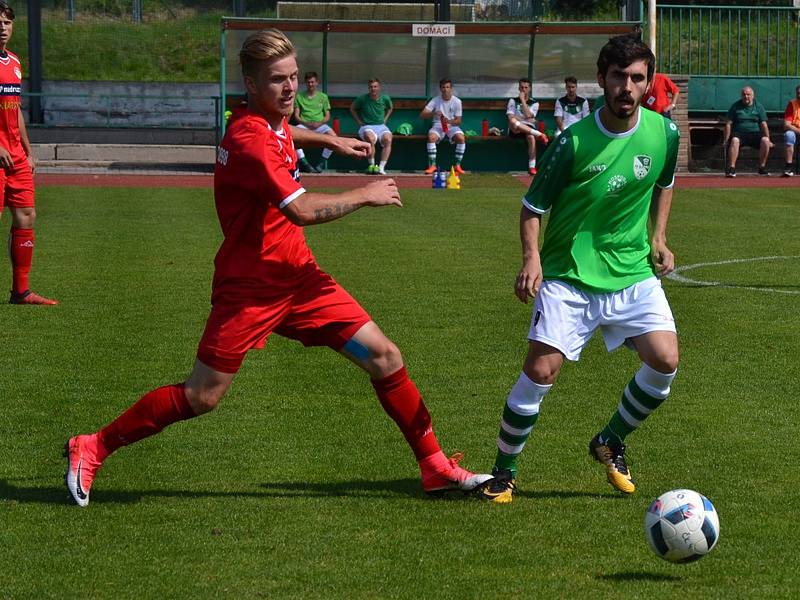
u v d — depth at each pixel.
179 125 46.31
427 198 29.00
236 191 7.51
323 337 7.91
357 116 35.59
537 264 7.73
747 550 7.07
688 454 9.05
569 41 36.84
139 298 15.57
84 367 11.84
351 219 24.58
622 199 7.74
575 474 8.61
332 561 6.87
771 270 18.17
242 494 8.12
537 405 7.90
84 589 6.45
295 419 10.05
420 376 11.59
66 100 45.44
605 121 7.62
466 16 43.78
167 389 7.79
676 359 7.82
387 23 35.38
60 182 31.80
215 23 56.94
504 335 13.47
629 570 6.75
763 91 39.31
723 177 35.31
